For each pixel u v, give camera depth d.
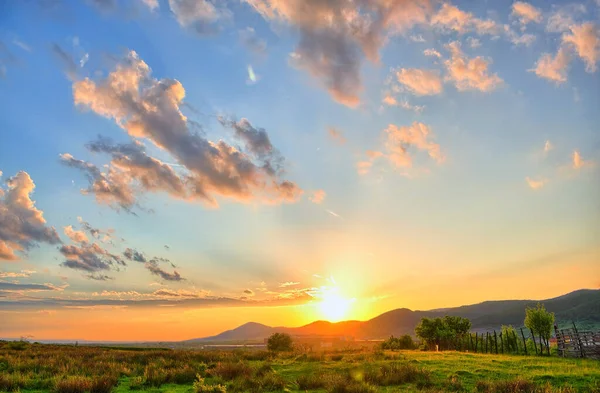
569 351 35.84
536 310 41.38
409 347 61.53
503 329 46.50
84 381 15.67
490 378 18.08
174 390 16.94
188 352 36.69
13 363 23.56
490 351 46.28
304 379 18.42
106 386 15.83
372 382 17.55
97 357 30.06
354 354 39.31
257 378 19.34
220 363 25.34
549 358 32.53
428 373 19.00
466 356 33.16
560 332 38.38
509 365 24.02
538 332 40.41
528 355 39.28
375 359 29.88
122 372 21.72
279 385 17.50
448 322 56.19
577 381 16.88
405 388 16.19
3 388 15.83
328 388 16.14
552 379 17.61
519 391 13.92
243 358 34.84
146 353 34.75
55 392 15.03
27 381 16.98
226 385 17.69
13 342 46.75
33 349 41.91
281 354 38.69
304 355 35.41
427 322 55.66
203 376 21.25
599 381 16.30
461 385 16.19
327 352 46.19
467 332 54.81
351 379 17.64
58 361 25.45
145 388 17.44
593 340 32.69
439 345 53.53
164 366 24.45
